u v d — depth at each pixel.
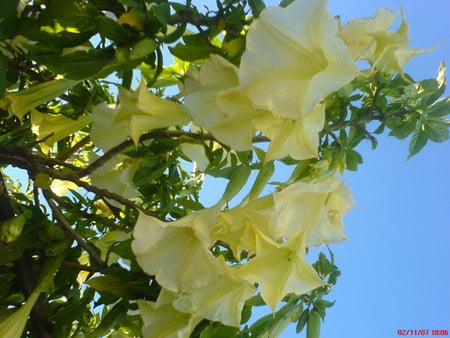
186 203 1.07
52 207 0.94
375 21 0.74
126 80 0.85
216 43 0.96
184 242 0.76
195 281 0.73
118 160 1.06
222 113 0.71
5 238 0.81
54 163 1.04
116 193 1.07
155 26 0.78
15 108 0.95
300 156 0.67
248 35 0.63
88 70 0.77
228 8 0.85
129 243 0.88
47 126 1.08
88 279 0.90
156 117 0.83
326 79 0.62
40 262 0.88
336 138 0.93
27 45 0.79
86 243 0.90
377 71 0.86
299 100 0.63
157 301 0.77
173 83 1.03
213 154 0.89
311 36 0.63
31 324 0.85
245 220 0.76
